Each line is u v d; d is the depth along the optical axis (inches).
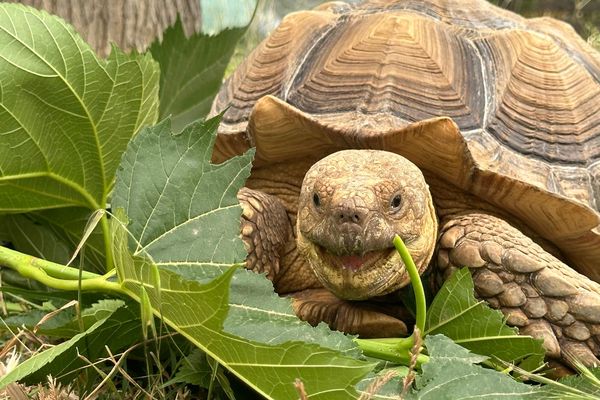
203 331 24.5
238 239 26.5
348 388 23.2
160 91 36.6
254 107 31.1
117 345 27.2
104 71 29.3
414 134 29.8
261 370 24.0
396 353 26.7
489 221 30.1
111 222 26.5
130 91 29.9
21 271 27.7
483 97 31.8
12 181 29.9
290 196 32.9
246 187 33.6
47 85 28.8
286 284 32.4
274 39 34.9
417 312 26.5
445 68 32.0
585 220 30.0
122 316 26.7
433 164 30.7
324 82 32.2
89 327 26.6
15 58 28.4
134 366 28.4
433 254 30.5
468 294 27.6
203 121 27.2
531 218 31.0
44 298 28.4
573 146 32.0
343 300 30.4
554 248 32.2
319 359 23.3
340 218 28.1
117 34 48.1
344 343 25.2
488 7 35.5
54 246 32.3
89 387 26.7
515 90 32.4
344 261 28.7
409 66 31.9
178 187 26.9
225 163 26.9
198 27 53.3
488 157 30.5
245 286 26.0
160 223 26.8
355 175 29.0
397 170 29.4
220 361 24.8
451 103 31.5
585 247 31.2
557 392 25.3
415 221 29.2
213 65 37.5
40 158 29.7
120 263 26.0
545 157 31.5
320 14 35.2
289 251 32.1
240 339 23.8
